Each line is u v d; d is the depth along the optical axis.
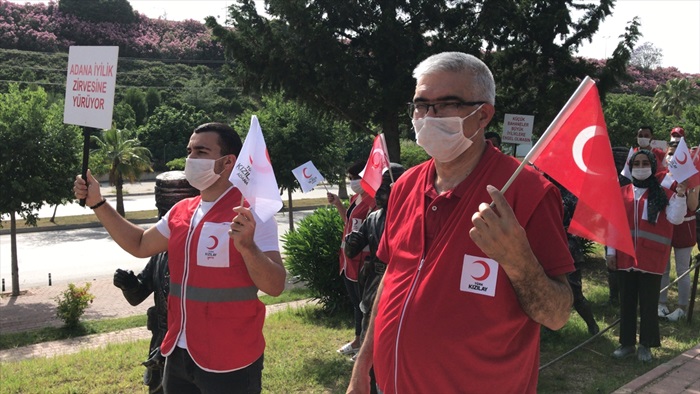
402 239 2.17
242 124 21.56
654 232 5.53
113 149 34.25
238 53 11.20
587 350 6.00
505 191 1.94
